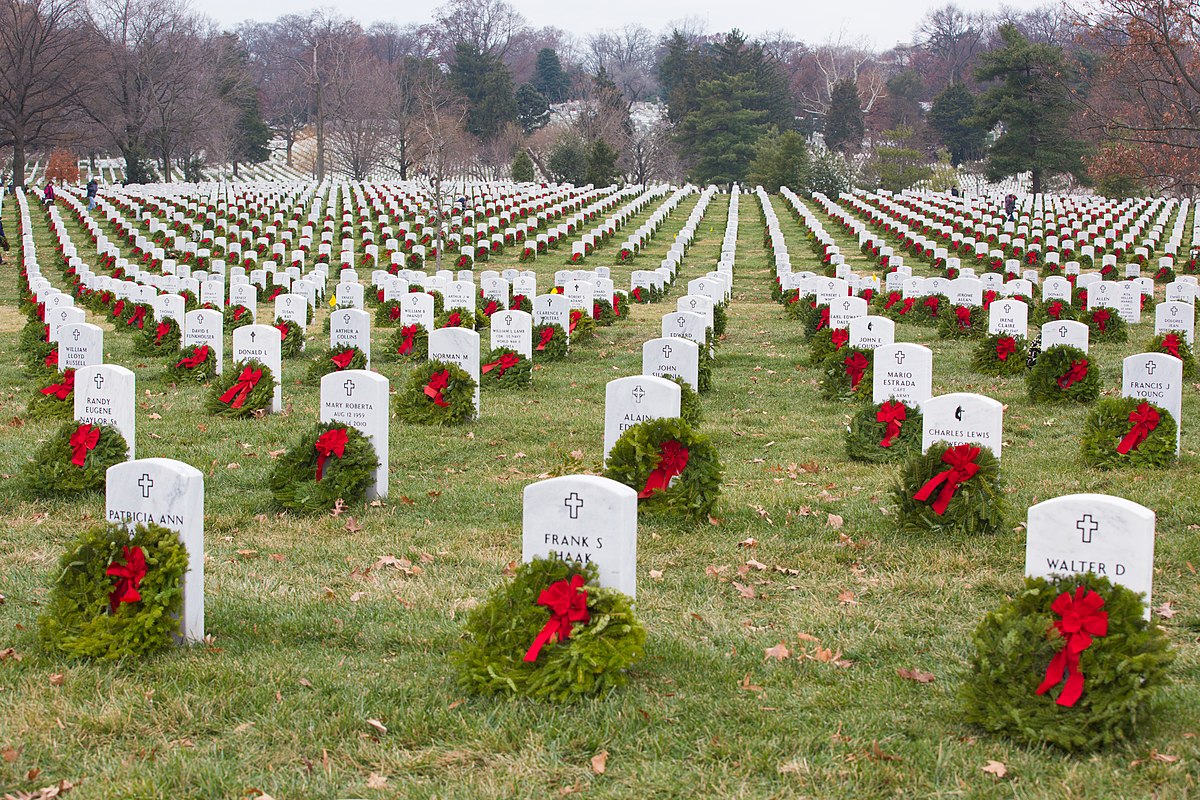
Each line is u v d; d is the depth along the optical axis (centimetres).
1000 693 630
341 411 1191
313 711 673
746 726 648
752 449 1412
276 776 601
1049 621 622
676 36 12456
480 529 1077
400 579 934
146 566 750
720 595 891
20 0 8194
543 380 1908
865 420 1354
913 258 4309
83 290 3089
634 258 4409
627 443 1081
